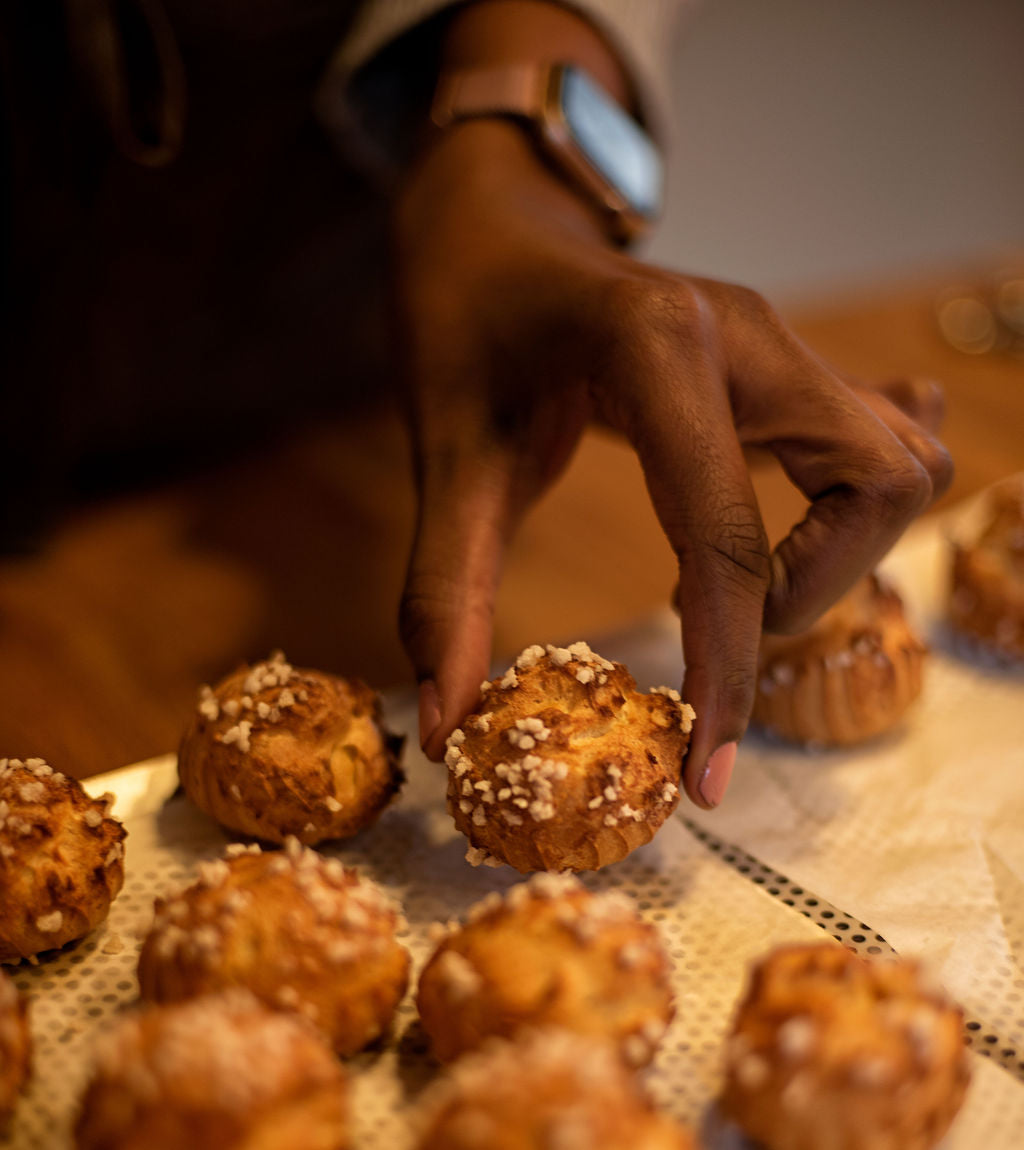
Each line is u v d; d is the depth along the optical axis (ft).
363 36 1.30
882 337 1.63
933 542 1.25
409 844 0.91
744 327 0.89
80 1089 0.72
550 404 0.96
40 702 1.07
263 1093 0.63
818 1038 0.65
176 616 1.19
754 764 0.99
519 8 1.21
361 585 1.24
